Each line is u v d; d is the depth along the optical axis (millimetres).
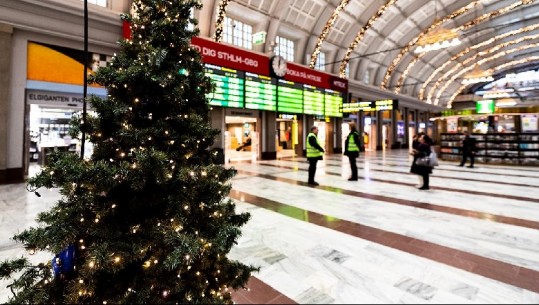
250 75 11258
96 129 1851
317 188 6402
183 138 1984
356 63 18125
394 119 23000
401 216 4207
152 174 1705
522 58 29422
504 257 2781
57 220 1697
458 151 12930
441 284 2275
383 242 3191
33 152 11773
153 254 1845
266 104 11914
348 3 13719
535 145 10688
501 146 11383
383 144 21000
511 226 3719
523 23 20625
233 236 1923
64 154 1717
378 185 6750
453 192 5914
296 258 2787
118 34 8219
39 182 1577
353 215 4270
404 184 6875
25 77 6957
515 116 15695
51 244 1563
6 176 6754
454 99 39312
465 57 26859
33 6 6848
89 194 1689
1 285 2338
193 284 1852
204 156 2303
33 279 1892
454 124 17984
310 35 14477
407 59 22594
